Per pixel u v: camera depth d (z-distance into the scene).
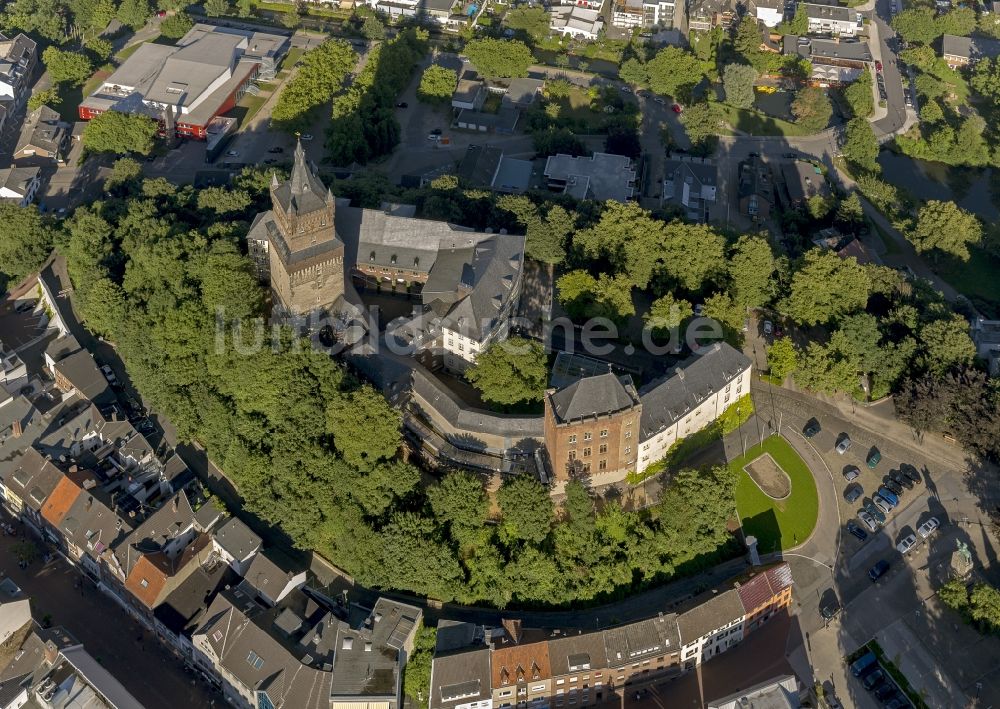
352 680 194.62
